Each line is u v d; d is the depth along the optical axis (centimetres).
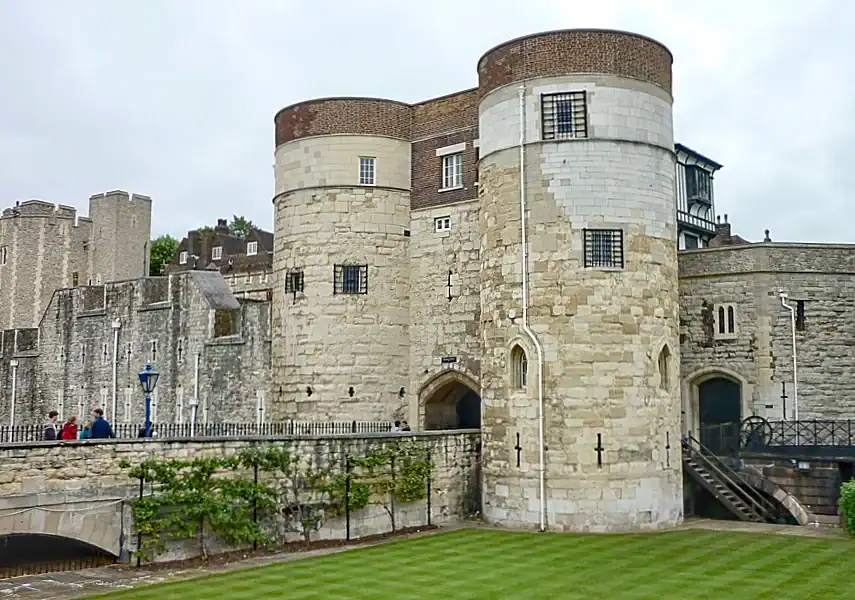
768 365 2600
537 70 2189
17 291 6031
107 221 6259
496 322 2211
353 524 2030
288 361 2656
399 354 2638
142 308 3638
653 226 2169
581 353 2077
